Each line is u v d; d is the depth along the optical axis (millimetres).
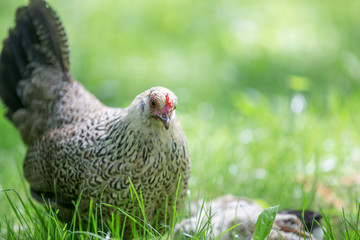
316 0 24328
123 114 7602
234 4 22625
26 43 9930
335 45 19844
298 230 7930
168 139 7461
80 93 9172
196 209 9219
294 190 10078
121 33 19516
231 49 19031
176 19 20734
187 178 7945
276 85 16578
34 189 8875
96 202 7590
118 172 7438
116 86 15867
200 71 17422
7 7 20516
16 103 10055
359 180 10234
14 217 8992
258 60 18141
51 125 8914
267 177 10516
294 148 11539
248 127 12797
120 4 21625
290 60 18609
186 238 8172
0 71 10195
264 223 6945
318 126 12414
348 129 12297
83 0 21266
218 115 14266
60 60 9461
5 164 11461
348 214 9039
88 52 17594
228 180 10664
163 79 16719
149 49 18641
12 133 12891
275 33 20375
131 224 7668
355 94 14406
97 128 7824
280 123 12633
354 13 23078
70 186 7840
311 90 16000
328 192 9977
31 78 9594
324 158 11219
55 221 7246
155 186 7559
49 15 9586
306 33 20562
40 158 8391
